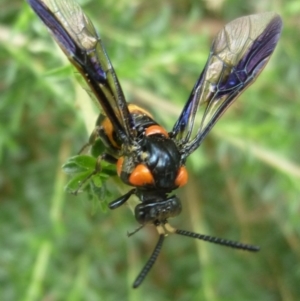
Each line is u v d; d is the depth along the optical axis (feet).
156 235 0.50
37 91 0.44
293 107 0.46
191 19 0.46
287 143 0.42
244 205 0.48
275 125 0.41
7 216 0.44
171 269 0.48
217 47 0.31
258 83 0.45
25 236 0.41
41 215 0.43
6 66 0.44
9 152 0.45
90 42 0.28
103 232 0.45
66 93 0.40
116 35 0.42
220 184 0.48
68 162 0.27
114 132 0.29
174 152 0.28
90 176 0.27
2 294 0.41
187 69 0.46
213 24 0.50
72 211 0.44
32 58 0.41
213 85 0.31
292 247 0.47
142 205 0.28
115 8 0.44
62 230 0.40
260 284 0.48
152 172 0.28
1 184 0.46
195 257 0.45
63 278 0.42
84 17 0.28
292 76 0.47
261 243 0.48
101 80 0.28
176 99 0.43
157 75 0.43
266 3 0.47
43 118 0.47
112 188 0.31
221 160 0.47
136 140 0.28
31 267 0.40
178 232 0.29
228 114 0.46
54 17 0.27
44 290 0.43
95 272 0.44
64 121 0.46
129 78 0.40
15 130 0.43
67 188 0.27
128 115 0.29
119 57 0.41
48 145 0.46
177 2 0.50
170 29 0.47
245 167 0.44
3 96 0.43
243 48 0.31
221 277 0.44
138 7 0.48
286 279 0.47
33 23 0.37
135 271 0.44
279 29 0.31
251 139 0.41
